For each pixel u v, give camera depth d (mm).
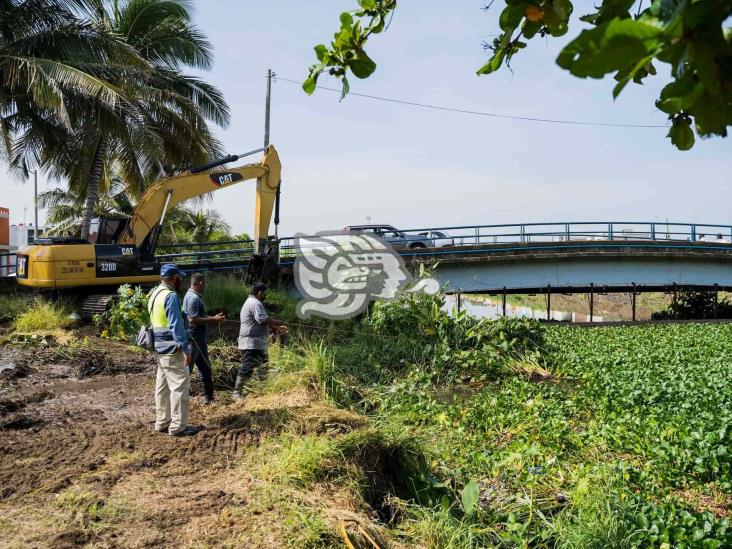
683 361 16672
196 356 10148
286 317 18734
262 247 21266
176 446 7719
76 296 17000
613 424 9883
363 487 6840
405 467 7523
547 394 12633
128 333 15164
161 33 22062
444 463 8352
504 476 8086
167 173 23078
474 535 6359
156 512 5727
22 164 21328
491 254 27547
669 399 11891
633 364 15664
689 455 8047
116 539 5215
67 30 18000
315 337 17000
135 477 6668
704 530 6062
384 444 7473
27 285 16422
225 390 11898
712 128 1493
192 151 22812
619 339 21250
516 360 16516
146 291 17547
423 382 14891
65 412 9500
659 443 8797
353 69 2834
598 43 1188
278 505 5922
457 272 27375
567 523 6402
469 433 10164
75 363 12789
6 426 8570
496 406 11492
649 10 1293
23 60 16438
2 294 18453
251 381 10859
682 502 7203
